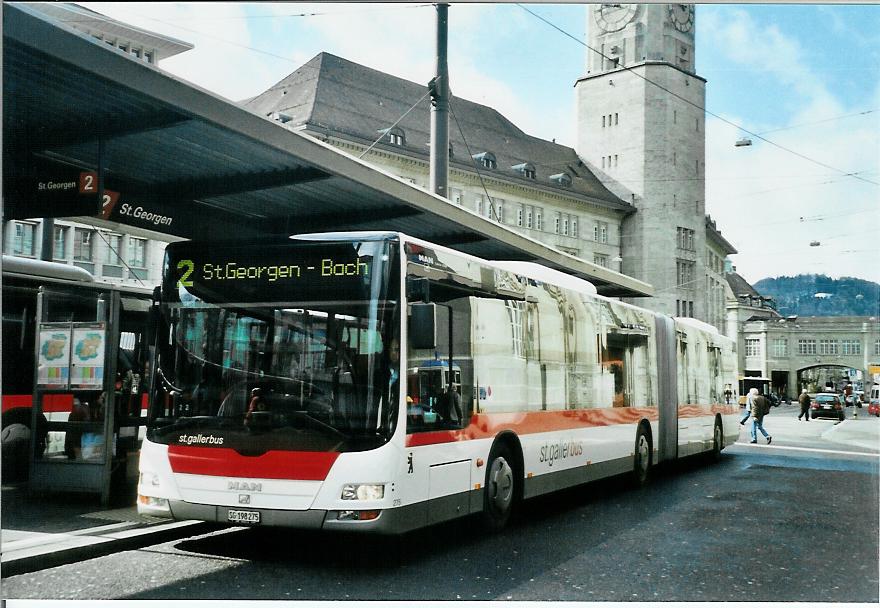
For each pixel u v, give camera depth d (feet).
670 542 30.94
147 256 65.62
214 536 30.81
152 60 28.58
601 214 178.60
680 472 58.54
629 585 24.31
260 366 25.73
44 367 35.14
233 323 26.25
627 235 170.40
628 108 157.69
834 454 73.00
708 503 41.63
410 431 25.50
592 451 41.22
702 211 152.56
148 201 39.52
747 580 25.23
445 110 54.49
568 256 60.18
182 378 26.40
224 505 25.21
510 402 32.71
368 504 24.30
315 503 24.47
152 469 26.25
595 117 163.94
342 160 35.83
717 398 68.28
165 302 26.99
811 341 67.41
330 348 25.34
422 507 26.08
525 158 210.18
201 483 25.54
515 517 36.78
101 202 31.60
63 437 34.68
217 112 29.43
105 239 62.69
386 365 24.98
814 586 24.64
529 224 194.59
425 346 25.21
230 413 25.62
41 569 25.26
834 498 43.98
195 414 26.00
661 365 54.19
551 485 36.17
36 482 34.91
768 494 45.39
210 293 26.66
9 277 45.16
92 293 36.78
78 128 31.45
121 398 38.22
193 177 38.81
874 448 71.00
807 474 56.80
